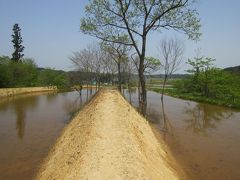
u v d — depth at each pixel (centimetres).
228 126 2473
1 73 6269
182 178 1180
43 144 1809
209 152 1619
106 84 6800
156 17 2123
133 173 711
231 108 3769
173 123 2602
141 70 2259
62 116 3041
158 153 1298
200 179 1205
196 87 5569
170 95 6197
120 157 798
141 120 1786
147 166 857
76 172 738
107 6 2194
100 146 873
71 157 903
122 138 978
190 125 2505
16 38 8150
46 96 5966
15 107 3903
